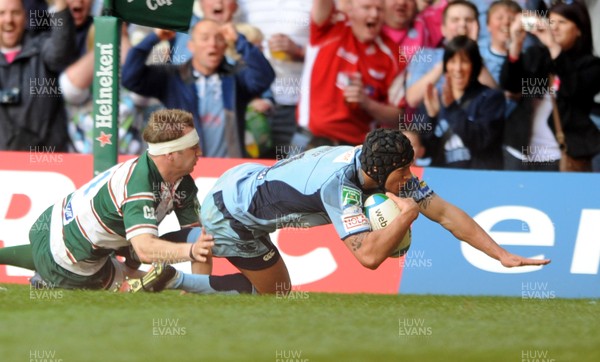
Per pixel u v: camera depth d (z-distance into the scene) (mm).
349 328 12789
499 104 28641
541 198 24859
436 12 28703
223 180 18422
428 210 17750
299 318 13742
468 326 13477
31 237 19016
